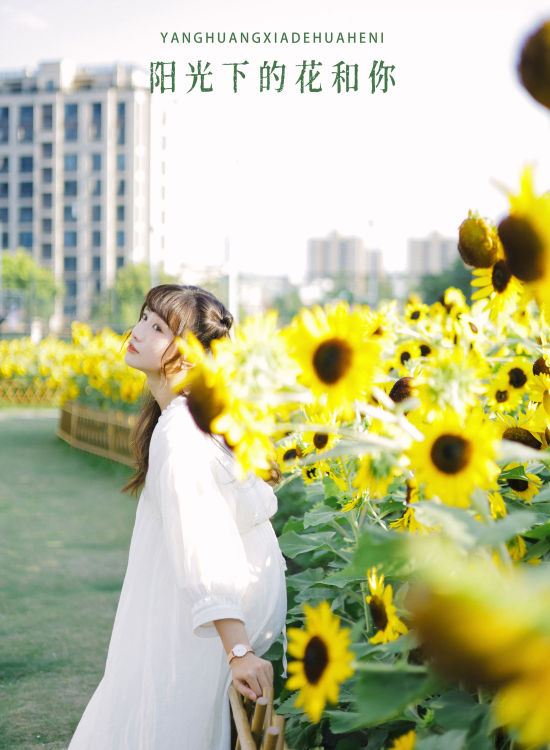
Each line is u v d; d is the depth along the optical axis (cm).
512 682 57
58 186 9600
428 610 58
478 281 130
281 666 193
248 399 100
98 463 1059
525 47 80
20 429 1463
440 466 101
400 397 143
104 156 9500
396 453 113
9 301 7744
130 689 176
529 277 92
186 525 163
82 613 468
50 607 479
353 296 6194
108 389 1130
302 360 105
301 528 245
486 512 99
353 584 170
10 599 494
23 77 9688
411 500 129
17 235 9669
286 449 193
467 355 143
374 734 146
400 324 201
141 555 182
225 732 175
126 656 178
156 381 199
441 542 85
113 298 7775
